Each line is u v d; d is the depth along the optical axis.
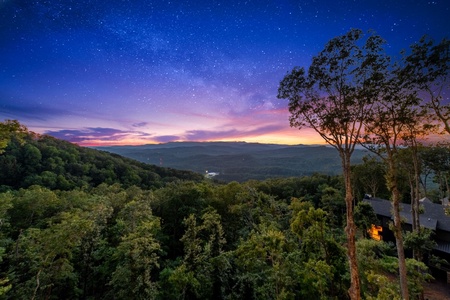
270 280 18.59
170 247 32.28
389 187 17.53
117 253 20.33
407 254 27.55
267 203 39.53
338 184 56.75
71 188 64.25
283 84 16.17
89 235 22.27
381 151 18.80
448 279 23.12
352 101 14.63
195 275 21.97
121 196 40.09
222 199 39.09
